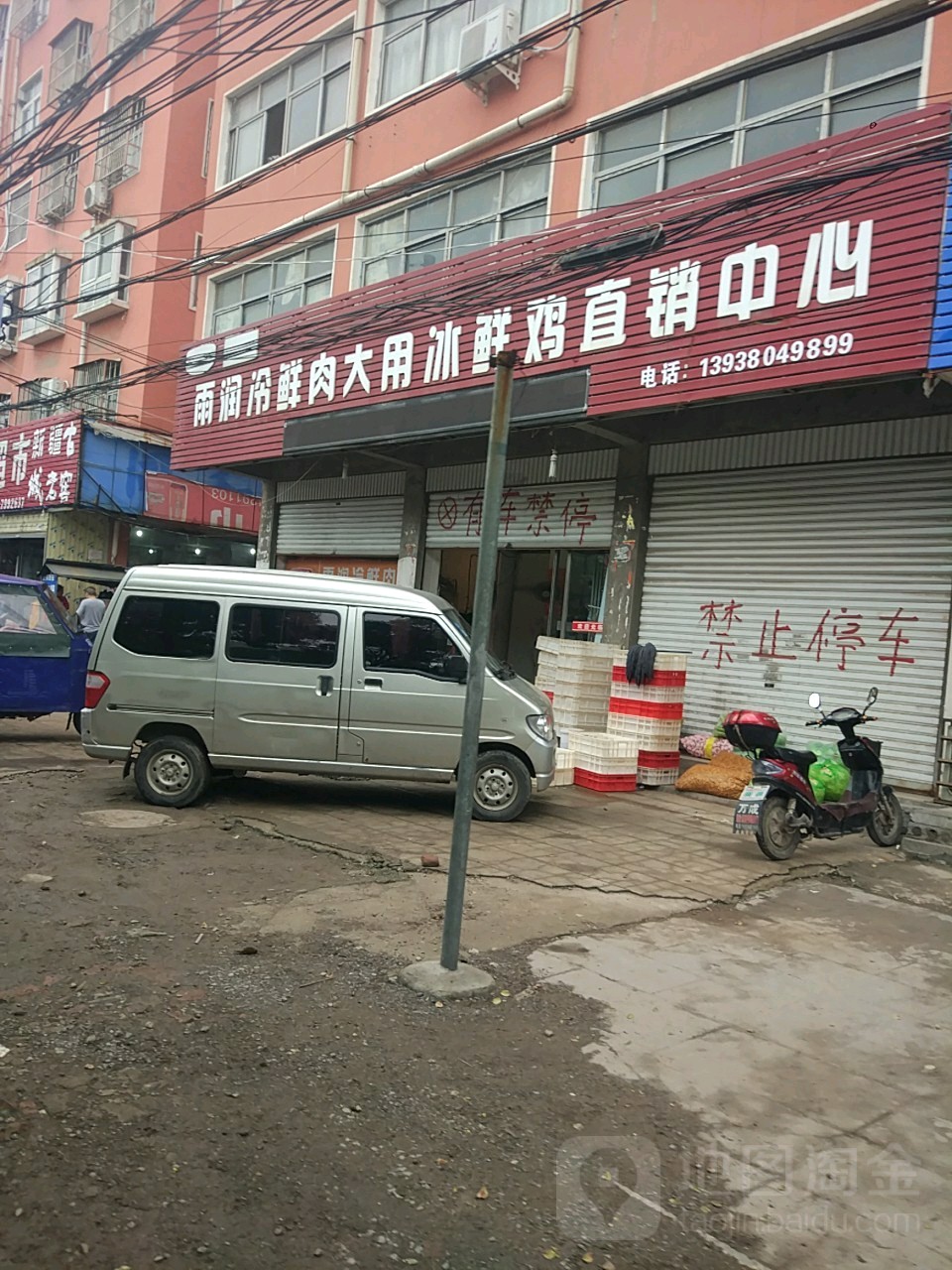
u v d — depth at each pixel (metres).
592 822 8.12
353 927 5.05
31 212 24.84
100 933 4.82
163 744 7.76
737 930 5.44
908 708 8.84
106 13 22.53
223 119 16.81
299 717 7.76
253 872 6.02
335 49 14.66
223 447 14.00
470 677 4.42
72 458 18.62
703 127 9.84
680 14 10.05
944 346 6.88
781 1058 3.84
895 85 8.45
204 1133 3.04
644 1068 3.69
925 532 8.80
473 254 10.76
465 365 10.59
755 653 10.05
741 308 8.14
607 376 9.17
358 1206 2.73
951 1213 2.85
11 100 25.75
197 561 21.39
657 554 10.96
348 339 12.06
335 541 15.47
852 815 7.34
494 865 6.44
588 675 10.31
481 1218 2.71
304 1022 3.90
